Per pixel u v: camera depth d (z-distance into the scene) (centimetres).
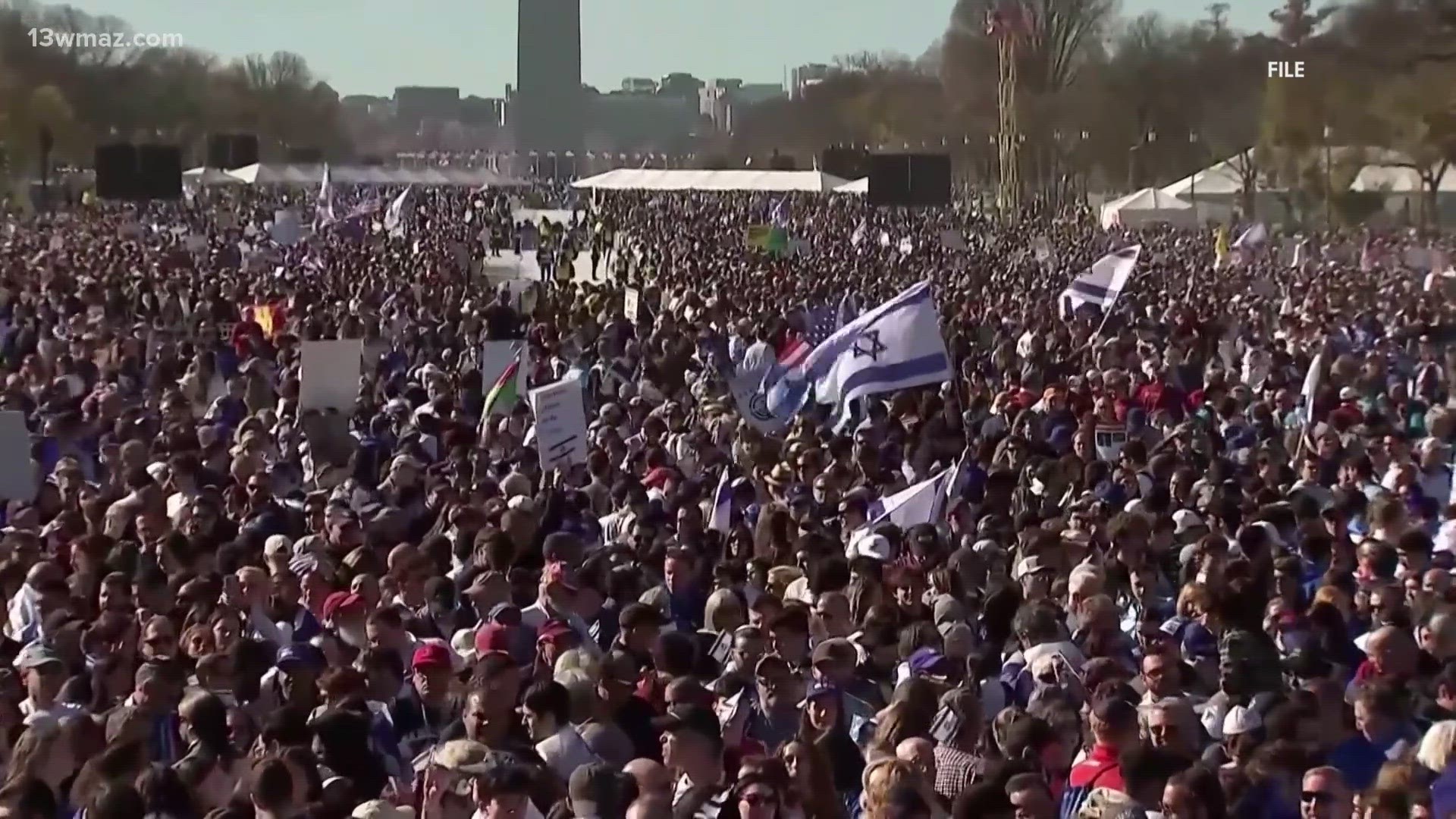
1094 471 1669
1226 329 3406
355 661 1059
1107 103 10538
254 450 1711
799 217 8556
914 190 7688
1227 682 986
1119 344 2819
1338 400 2267
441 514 1523
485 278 5559
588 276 6838
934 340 1797
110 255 4884
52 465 1864
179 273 4266
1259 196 8375
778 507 1397
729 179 11794
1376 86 7694
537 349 2823
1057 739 873
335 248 5594
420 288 4100
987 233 7475
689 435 1892
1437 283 4322
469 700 866
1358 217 7906
